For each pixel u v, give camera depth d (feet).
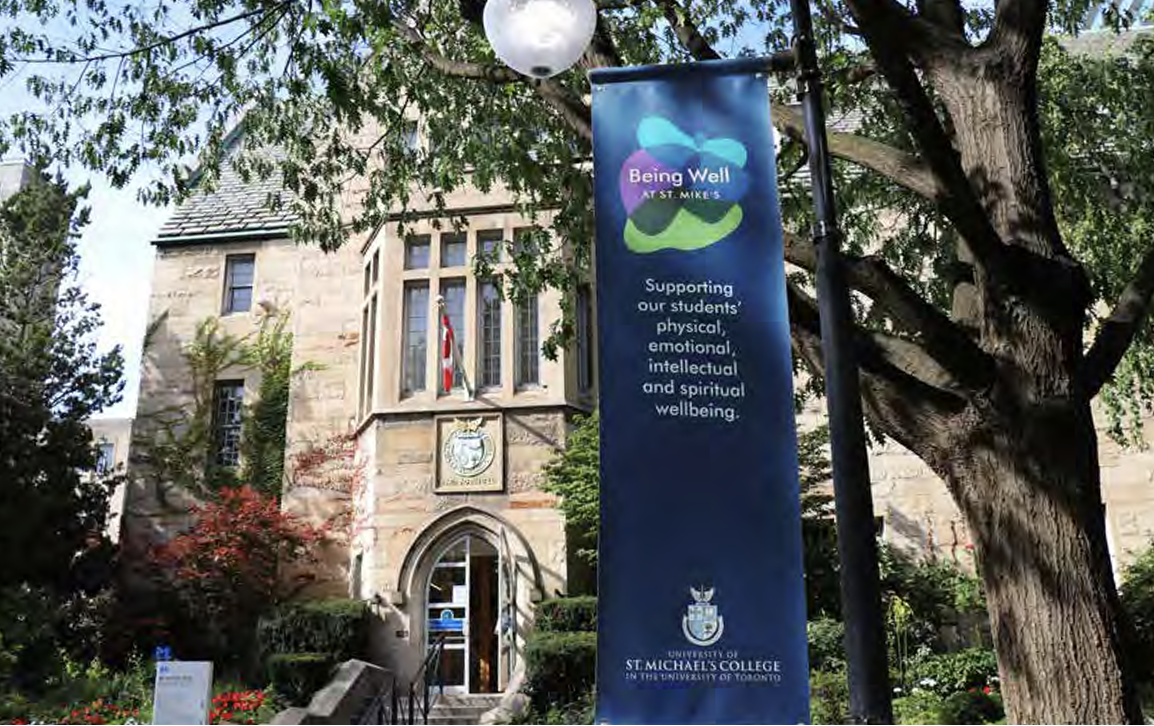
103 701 45.57
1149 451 53.62
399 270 57.11
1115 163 34.78
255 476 63.41
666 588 14.29
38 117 28.99
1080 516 16.79
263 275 67.97
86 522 59.16
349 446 59.21
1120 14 33.14
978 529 17.61
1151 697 24.32
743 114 16.49
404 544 52.54
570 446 51.11
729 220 15.98
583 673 42.01
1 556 54.39
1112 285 33.73
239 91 31.86
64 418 61.21
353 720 43.78
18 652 47.52
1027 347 17.60
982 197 19.36
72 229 68.23
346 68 31.22
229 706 42.19
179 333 67.41
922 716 35.96
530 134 32.17
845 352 13.89
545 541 51.21
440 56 25.35
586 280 56.39
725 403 15.16
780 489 14.75
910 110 16.98
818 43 32.22
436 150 35.01
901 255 35.86
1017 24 19.57
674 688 13.92
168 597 56.85
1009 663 16.67
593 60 22.29
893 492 54.95
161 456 64.23
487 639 54.65
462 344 55.47
